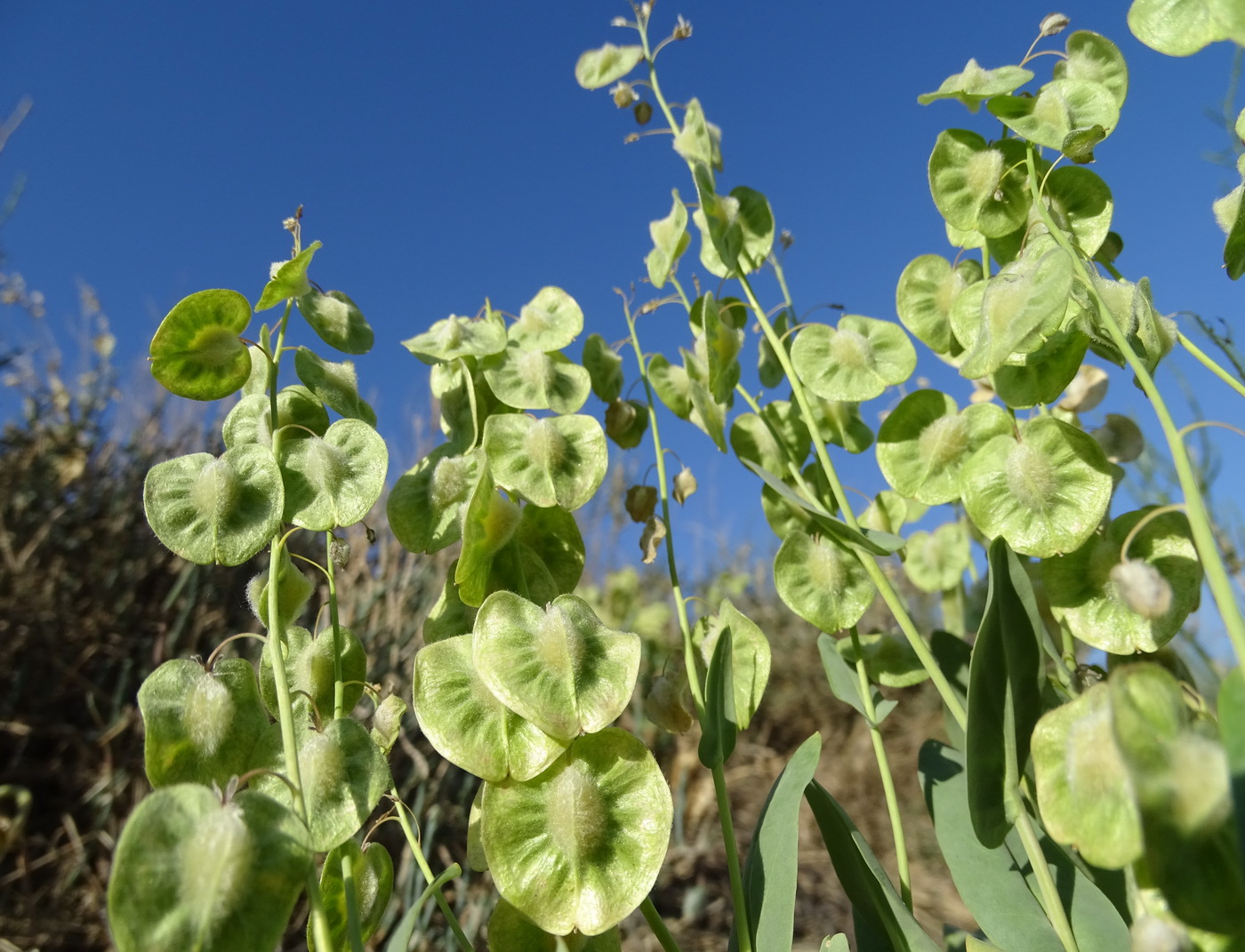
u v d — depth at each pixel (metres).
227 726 0.09
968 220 0.11
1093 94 0.10
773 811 0.10
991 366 0.08
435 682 0.09
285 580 0.11
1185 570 0.09
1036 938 0.09
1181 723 0.06
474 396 0.12
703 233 0.14
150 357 0.10
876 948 0.11
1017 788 0.09
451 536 0.11
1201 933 0.06
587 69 0.15
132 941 0.06
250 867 0.07
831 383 0.12
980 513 0.10
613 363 0.14
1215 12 0.08
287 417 0.11
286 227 0.11
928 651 0.11
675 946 0.09
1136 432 0.12
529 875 0.09
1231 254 0.10
